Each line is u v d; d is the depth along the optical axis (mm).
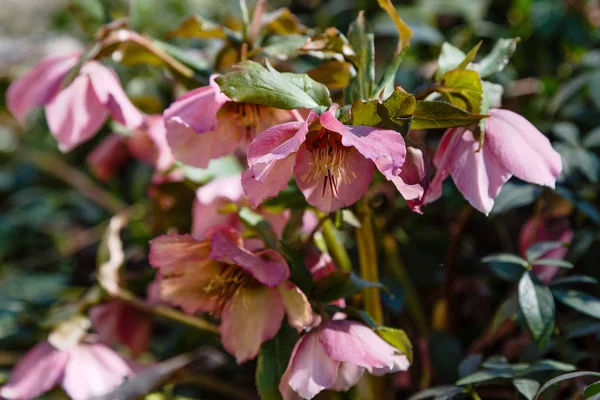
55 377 660
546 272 641
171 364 690
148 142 727
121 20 646
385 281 679
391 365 574
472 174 578
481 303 710
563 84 760
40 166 937
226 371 738
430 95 598
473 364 619
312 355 581
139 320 711
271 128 555
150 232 758
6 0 1259
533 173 574
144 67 766
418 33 759
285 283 587
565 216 675
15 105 654
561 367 599
